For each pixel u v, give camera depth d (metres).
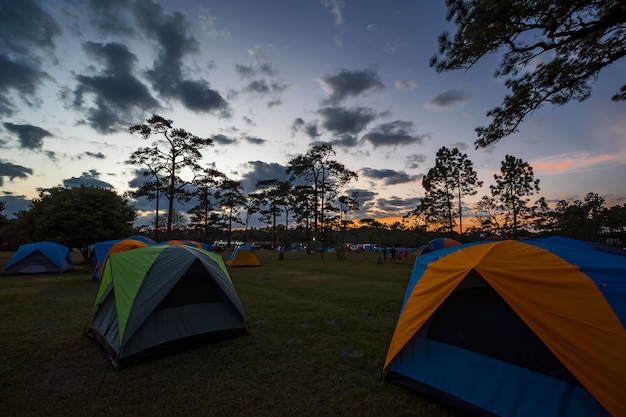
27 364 4.20
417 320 3.54
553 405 2.64
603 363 2.37
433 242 17.64
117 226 17.98
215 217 44.53
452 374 3.26
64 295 8.95
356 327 5.93
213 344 4.96
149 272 4.76
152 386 3.61
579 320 2.57
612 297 2.59
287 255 35.28
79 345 4.93
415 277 4.13
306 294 9.43
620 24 7.32
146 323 4.45
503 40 7.48
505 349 3.07
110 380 3.74
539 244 3.54
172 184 27.38
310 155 35.69
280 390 3.52
